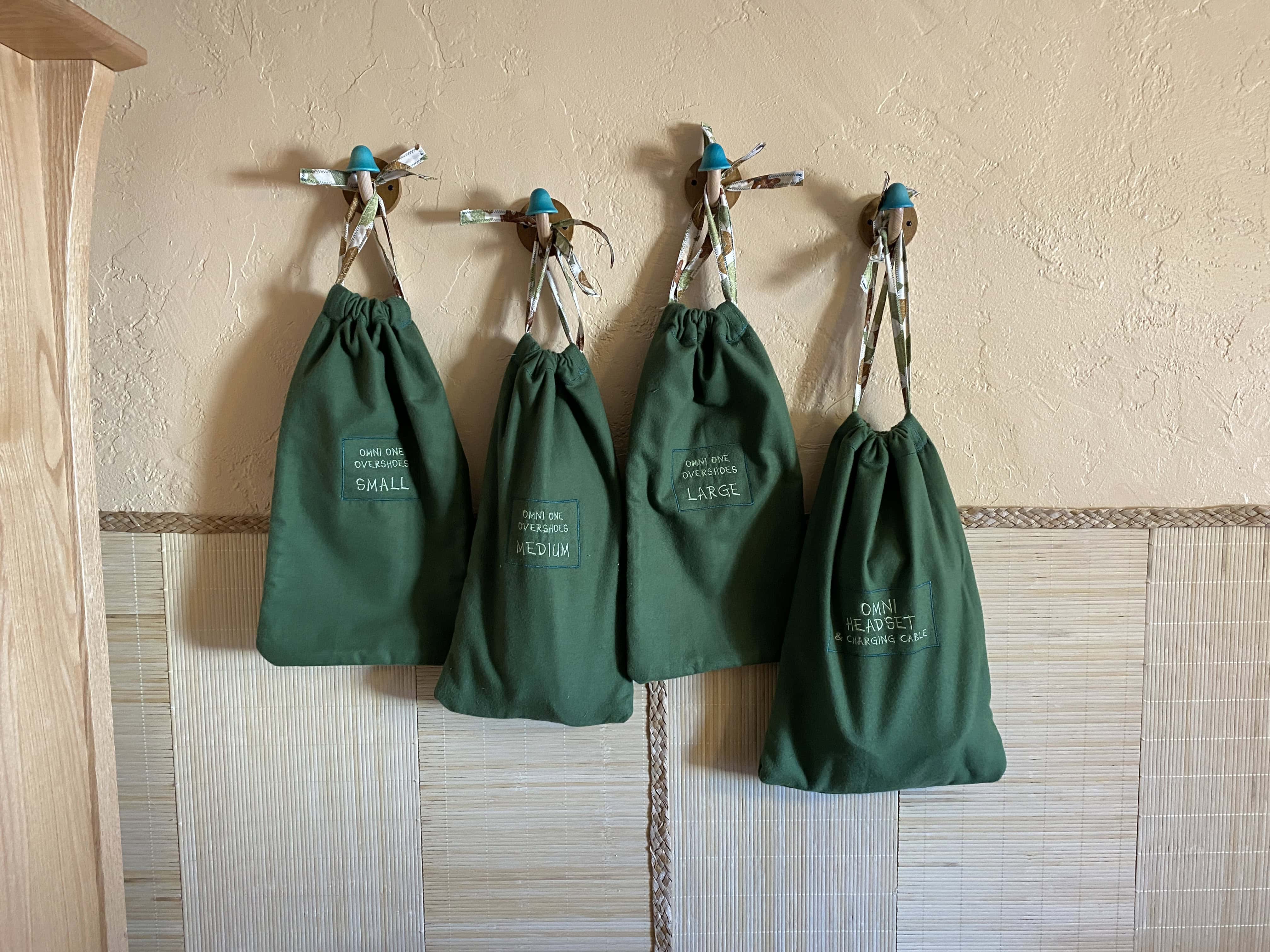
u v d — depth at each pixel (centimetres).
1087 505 82
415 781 87
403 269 81
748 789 86
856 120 78
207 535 84
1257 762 84
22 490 63
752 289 81
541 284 78
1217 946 86
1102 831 85
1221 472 81
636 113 79
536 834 87
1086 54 77
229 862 88
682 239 80
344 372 76
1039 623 83
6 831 62
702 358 76
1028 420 81
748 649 79
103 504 84
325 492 77
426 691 85
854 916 87
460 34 78
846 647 74
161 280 81
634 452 76
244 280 81
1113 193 78
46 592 65
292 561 77
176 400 83
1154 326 79
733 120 79
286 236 81
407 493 78
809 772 77
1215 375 80
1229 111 77
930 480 75
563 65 79
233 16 78
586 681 76
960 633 74
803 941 88
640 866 87
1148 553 82
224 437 83
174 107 80
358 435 77
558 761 86
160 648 85
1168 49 76
